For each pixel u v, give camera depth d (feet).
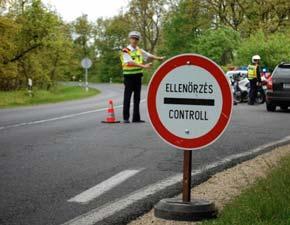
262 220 26.09
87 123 75.20
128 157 47.14
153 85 28.48
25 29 219.61
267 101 102.89
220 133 27.96
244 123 75.77
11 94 181.37
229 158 46.93
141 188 36.27
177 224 28.22
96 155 47.98
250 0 306.76
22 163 44.27
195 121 28.22
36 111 103.86
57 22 225.35
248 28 303.89
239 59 220.02
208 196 33.63
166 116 28.43
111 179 38.73
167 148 51.83
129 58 74.28
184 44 371.56
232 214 27.32
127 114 75.20
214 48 273.75
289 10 296.71
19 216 29.99
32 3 219.82
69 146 52.90
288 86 101.45
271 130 67.72
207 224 26.78
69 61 313.32
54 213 30.58
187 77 28.14
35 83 258.16
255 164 44.06
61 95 195.31
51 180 38.27
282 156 46.11
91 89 296.30
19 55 224.12
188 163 29.25
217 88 27.89
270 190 30.50
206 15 333.62
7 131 66.33
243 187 35.47
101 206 32.01
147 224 28.37
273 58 210.38
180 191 35.60
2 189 35.73
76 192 35.06
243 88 132.57
